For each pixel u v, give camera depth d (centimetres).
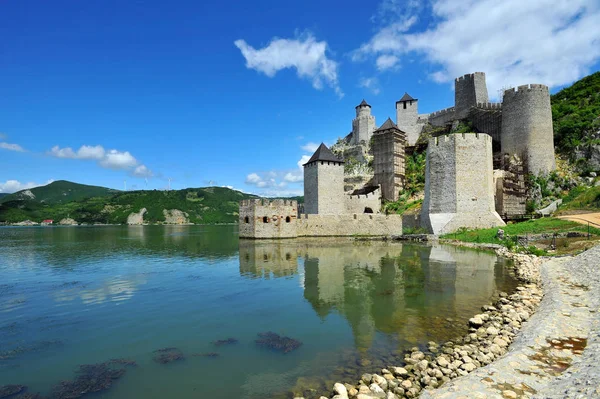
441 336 1018
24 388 760
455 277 1803
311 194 5212
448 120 6788
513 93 4797
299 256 2677
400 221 4428
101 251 3353
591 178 4262
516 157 4684
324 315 1235
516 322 1073
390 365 845
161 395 729
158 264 2444
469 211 3678
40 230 8738
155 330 1112
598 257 1681
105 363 881
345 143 8969
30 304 1423
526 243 2675
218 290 1625
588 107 5462
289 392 736
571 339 877
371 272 1973
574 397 562
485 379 694
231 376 809
